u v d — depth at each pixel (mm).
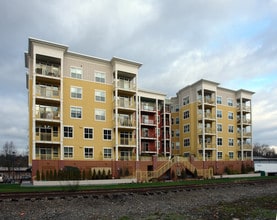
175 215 16281
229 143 56594
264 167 55594
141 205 19312
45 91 34781
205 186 28734
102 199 20516
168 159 43250
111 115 40656
